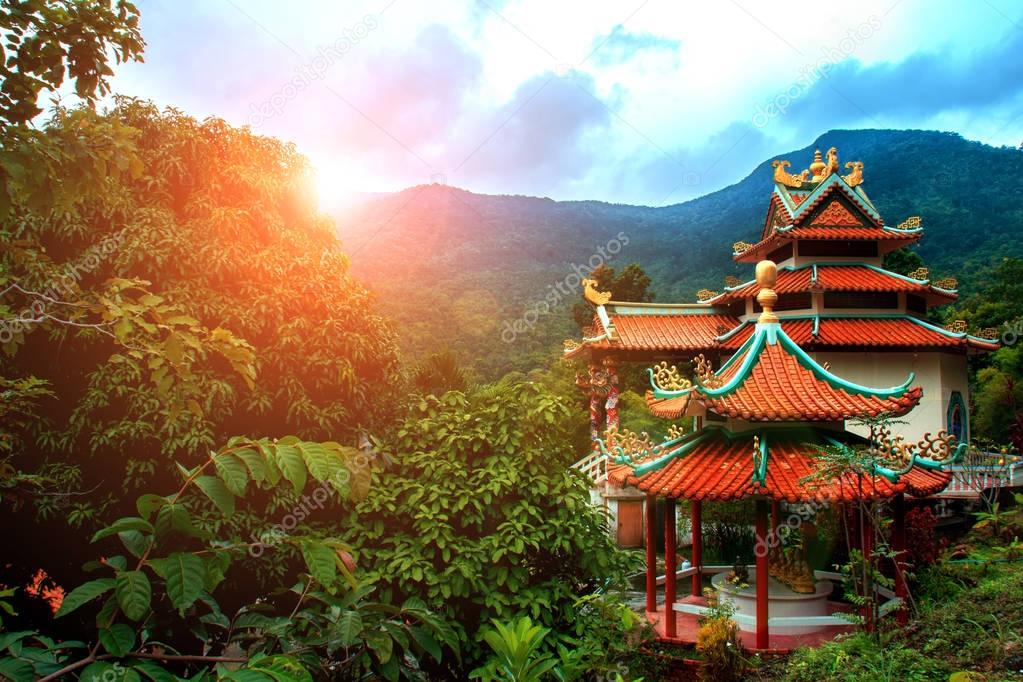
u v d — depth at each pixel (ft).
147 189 31.22
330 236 38.06
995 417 93.04
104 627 15.07
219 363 29.60
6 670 13.58
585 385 77.36
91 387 28.22
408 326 133.80
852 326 69.46
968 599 27.14
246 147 35.50
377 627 20.77
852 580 32.37
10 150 13.88
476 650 27.20
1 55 16.01
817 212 75.61
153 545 15.97
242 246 31.48
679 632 34.73
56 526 31.12
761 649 30.76
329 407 31.63
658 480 33.91
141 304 17.21
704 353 77.25
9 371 28.76
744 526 62.18
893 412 31.19
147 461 28.22
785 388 34.24
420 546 27.81
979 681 19.71
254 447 16.40
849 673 22.90
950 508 59.77
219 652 29.01
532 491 29.40
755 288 73.20
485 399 33.47
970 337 68.74
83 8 16.71
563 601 29.63
